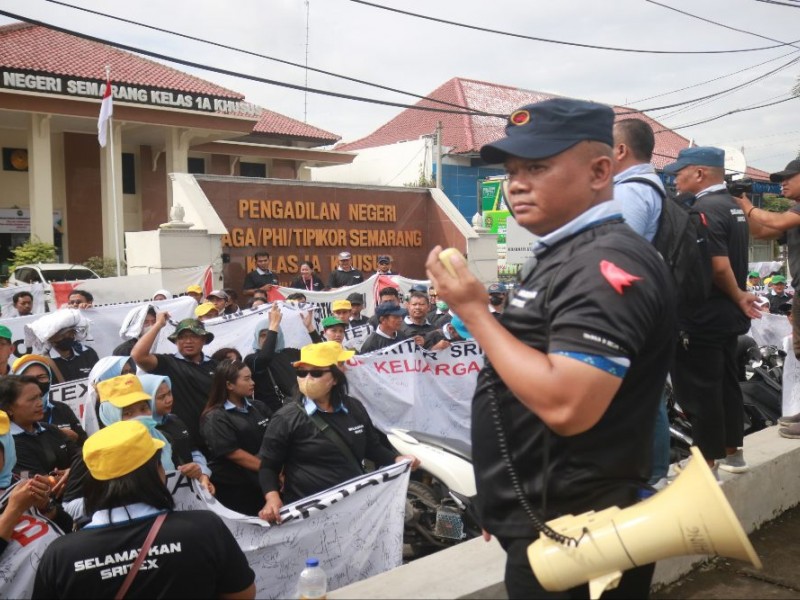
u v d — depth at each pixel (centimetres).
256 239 1695
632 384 181
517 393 170
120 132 2648
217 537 291
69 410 562
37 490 341
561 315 172
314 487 465
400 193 1939
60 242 2847
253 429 526
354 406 496
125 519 283
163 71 2898
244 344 892
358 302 1102
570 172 184
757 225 465
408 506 505
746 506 408
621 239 181
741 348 737
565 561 172
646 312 171
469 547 332
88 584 276
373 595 285
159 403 470
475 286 177
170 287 1406
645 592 200
